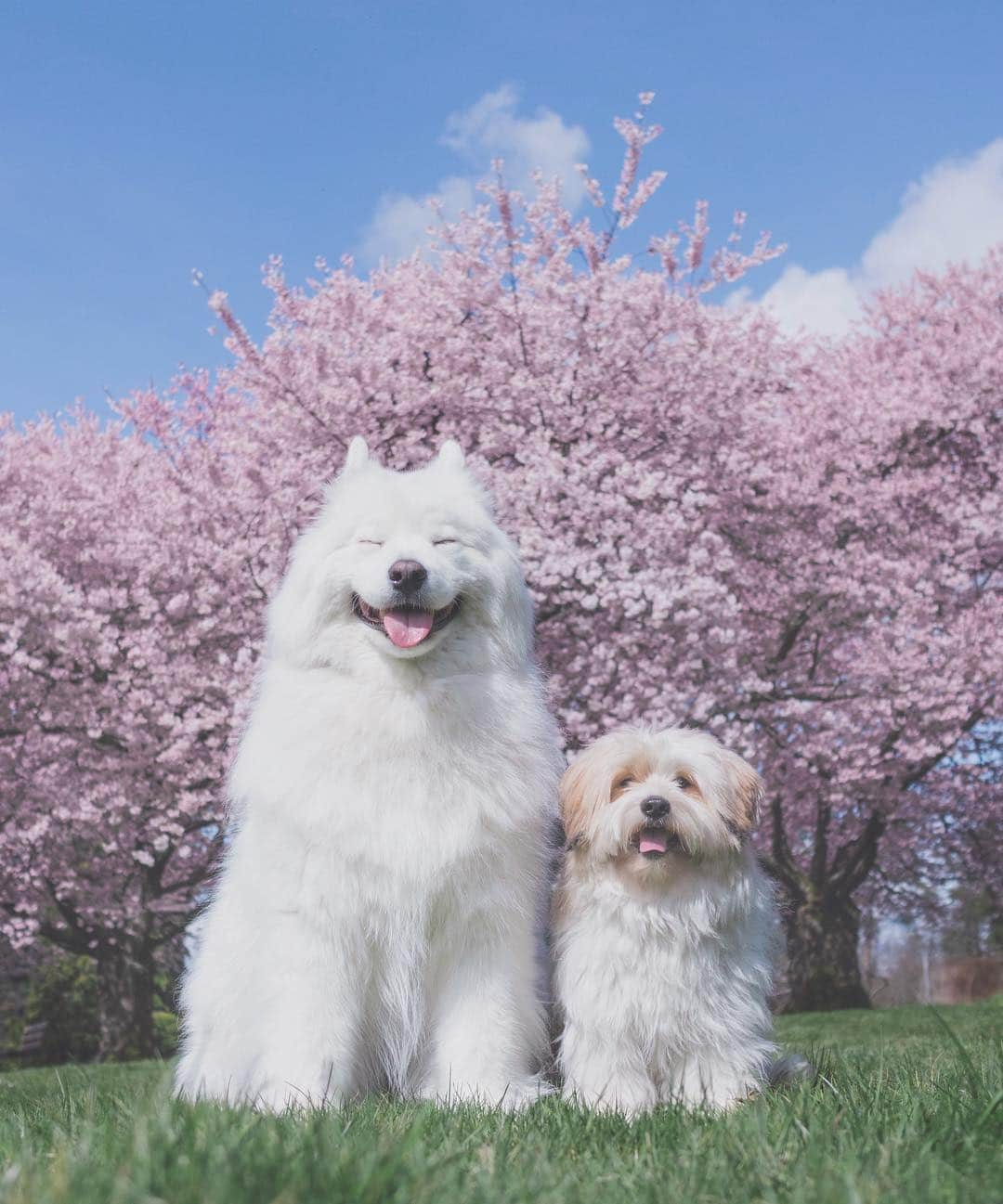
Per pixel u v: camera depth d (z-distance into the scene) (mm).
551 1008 4070
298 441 13727
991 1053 4730
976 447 17453
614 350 13695
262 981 3771
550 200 14484
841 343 19516
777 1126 2797
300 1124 2748
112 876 16016
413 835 3619
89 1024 19703
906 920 22656
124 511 14508
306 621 3836
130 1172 2035
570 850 4023
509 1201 2115
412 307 14125
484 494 4328
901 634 15773
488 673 3891
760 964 3967
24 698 13734
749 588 15586
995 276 19172
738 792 4012
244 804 3975
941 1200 2078
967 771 18875
